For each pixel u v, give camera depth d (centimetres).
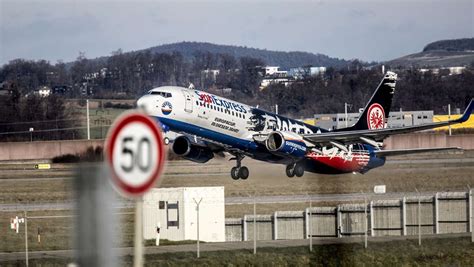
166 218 13438
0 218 16212
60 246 12175
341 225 13488
